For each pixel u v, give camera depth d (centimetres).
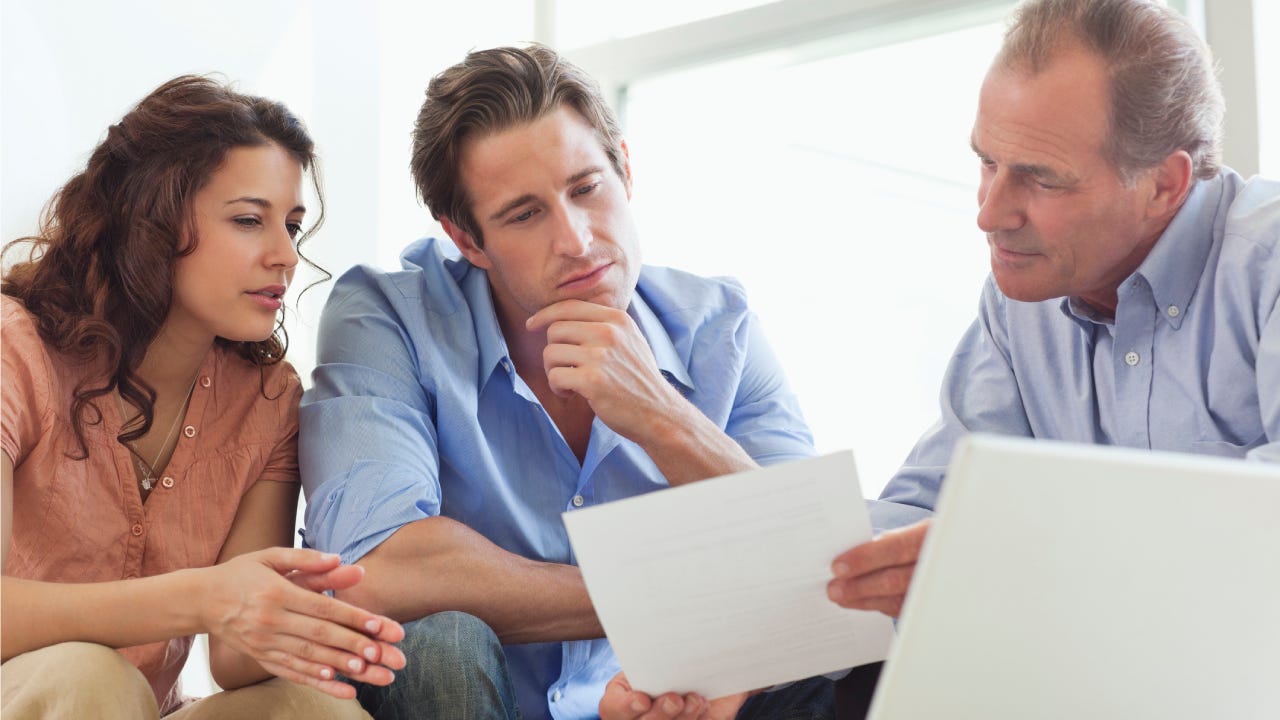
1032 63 131
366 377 154
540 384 166
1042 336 156
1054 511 72
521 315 162
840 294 238
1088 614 76
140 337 142
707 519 91
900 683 78
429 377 157
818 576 94
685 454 140
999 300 161
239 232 141
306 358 252
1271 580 75
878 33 226
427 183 156
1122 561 74
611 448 157
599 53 258
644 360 143
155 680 146
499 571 135
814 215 241
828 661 100
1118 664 78
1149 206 136
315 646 111
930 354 228
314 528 141
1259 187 144
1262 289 136
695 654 98
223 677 130
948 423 159
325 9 258
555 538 158
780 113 245
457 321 163
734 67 246
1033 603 75
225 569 116
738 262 250
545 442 161
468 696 122
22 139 217
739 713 142
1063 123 129
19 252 206
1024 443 70
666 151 260
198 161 138
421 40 271
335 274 255
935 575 74
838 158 238
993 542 73
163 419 148
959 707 80
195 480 147
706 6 252
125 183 141
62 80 223
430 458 148
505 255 150
